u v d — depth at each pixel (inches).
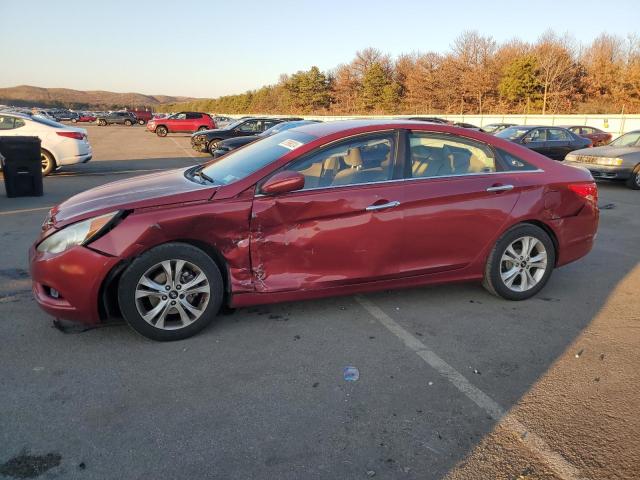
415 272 163.3
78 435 102.9
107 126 2196.1
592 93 1942.7
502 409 113.8
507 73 1994.3
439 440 103.0
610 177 465.4
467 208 163.6
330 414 111.2
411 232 158.7
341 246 152.9
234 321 157.5
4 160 375.2
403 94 2561.5
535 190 172.2
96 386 120.6
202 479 91.5
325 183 152.6
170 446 100.0
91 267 133.2
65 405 112.8
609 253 243.4
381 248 156.8
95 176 523.5
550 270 179.8
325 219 150.1
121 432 104.0
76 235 134.2
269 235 146.6
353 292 159.5
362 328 154.0
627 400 117.6
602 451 100.0
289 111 3294.8
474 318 162.7
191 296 145.0
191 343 142.9
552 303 176.9
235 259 145.0
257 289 148.3
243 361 133.5
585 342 147.0
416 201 157.6
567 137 695.7
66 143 503.5
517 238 172.2
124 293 136.6
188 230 138.4
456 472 94.0
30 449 98.5
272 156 157.0
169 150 902.4
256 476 92.3
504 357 137.7
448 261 166.2
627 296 184.7
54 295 140.3
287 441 102.0
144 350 138.4
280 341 144.8
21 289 182.7
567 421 109.7
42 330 149.5
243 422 107.9
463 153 169.0
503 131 719.1
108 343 142.1
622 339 149.3
